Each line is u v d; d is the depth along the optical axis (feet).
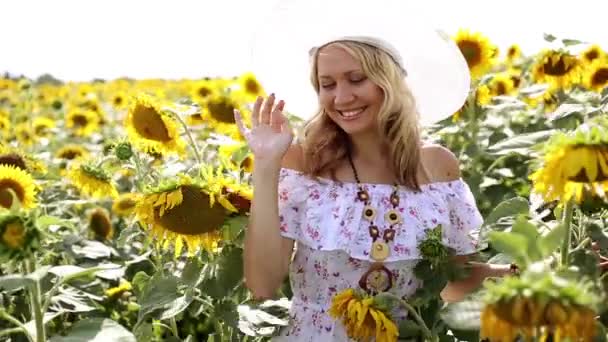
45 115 50.67
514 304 6.86
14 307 15.23
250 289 11.56
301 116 13.39
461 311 7.96
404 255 11.32
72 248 15.65
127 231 15.75
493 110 21.99
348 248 11.30
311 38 12.39
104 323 9.90
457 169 12.25
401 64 11.93
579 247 9.56
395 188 11.64
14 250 9.95
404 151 11.57
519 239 8.15
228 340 12.87
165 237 11.68
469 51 21.24
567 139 8.34
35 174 19.74
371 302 10.14
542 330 6.97
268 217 11.21
